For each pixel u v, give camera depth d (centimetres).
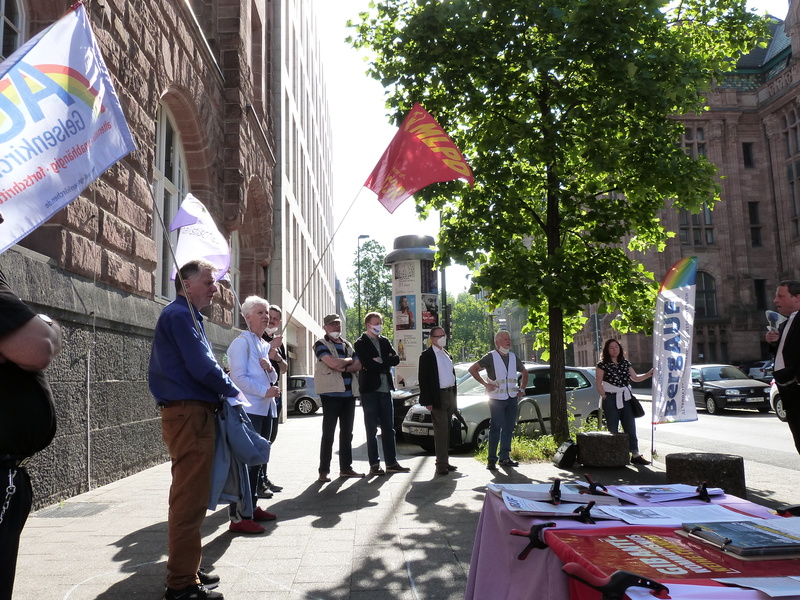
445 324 1980
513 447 1019
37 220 281
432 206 1106
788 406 589
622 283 1106
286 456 1077
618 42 944
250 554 468
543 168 1110
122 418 827
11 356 204
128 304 847
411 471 885
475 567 293
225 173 1414
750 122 4747
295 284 2806
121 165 825
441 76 1002
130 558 454
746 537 182
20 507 208
